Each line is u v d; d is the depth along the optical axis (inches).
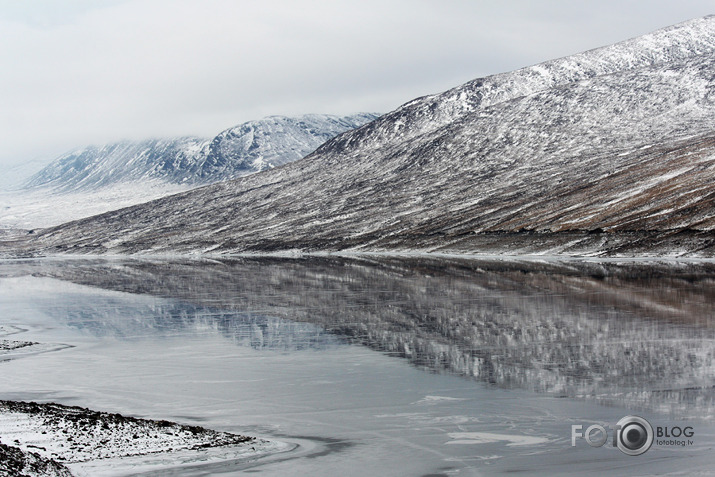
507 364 1492.4
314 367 1510.8
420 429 1025.5
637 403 1152.8
